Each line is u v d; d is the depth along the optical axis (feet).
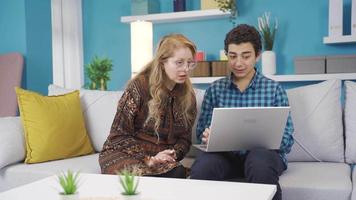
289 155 6.15
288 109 4.55
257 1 10.18
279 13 10.03
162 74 5.37
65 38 11.60
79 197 3.36
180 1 10.52
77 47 11.85
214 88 5.92
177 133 5.62
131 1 11.01
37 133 6.23
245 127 4.62
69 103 6.85
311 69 9.11
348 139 6.00
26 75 9.91
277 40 10.07
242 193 3.51
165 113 5.45
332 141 6.04
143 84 5.43
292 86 9.92
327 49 9.70
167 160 4.92
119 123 5.38
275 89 5.61
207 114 5.86
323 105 6.13
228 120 4.52
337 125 6.08
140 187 3.74
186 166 6.10
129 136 5.38
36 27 10.25
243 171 5.35
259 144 4.92
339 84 6.26
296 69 9.24
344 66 8.83
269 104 5.58
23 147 6.26
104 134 7.06
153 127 5.40
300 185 4.79
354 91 6.14
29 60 10.00
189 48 5.25
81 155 6.76
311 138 6.08
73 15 11.72
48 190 3.76
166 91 5.41
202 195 3.44
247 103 5.68
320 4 9.71
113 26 11.64
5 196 3.55
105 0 11.68
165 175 4.89
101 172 5.25
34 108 6.34
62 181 3.03
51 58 10.79
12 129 6.26
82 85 11.92
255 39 5.52
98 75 8.74
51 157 6.27
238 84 5.81
